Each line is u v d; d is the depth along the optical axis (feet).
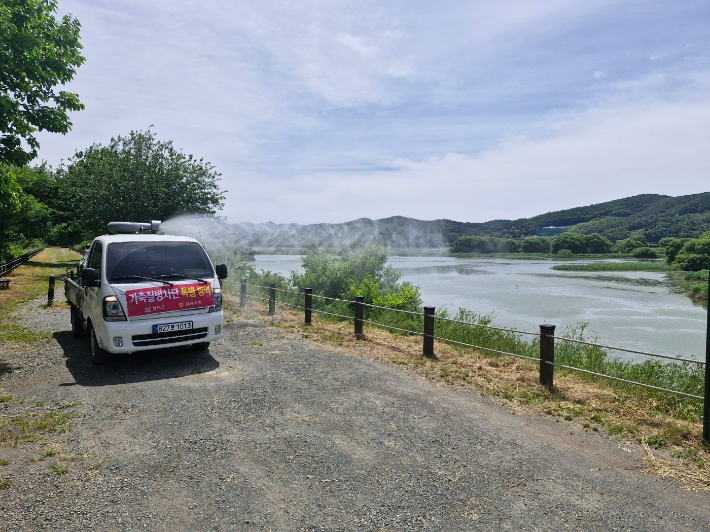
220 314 24.76
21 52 26.84
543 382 21.12
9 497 11.71
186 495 11.89
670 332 64.75
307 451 14.49
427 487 12.37
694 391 21.24
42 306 47.26
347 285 54.60
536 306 89.61
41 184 141.08
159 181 87.56
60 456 14.02
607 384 21.89
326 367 24.41
